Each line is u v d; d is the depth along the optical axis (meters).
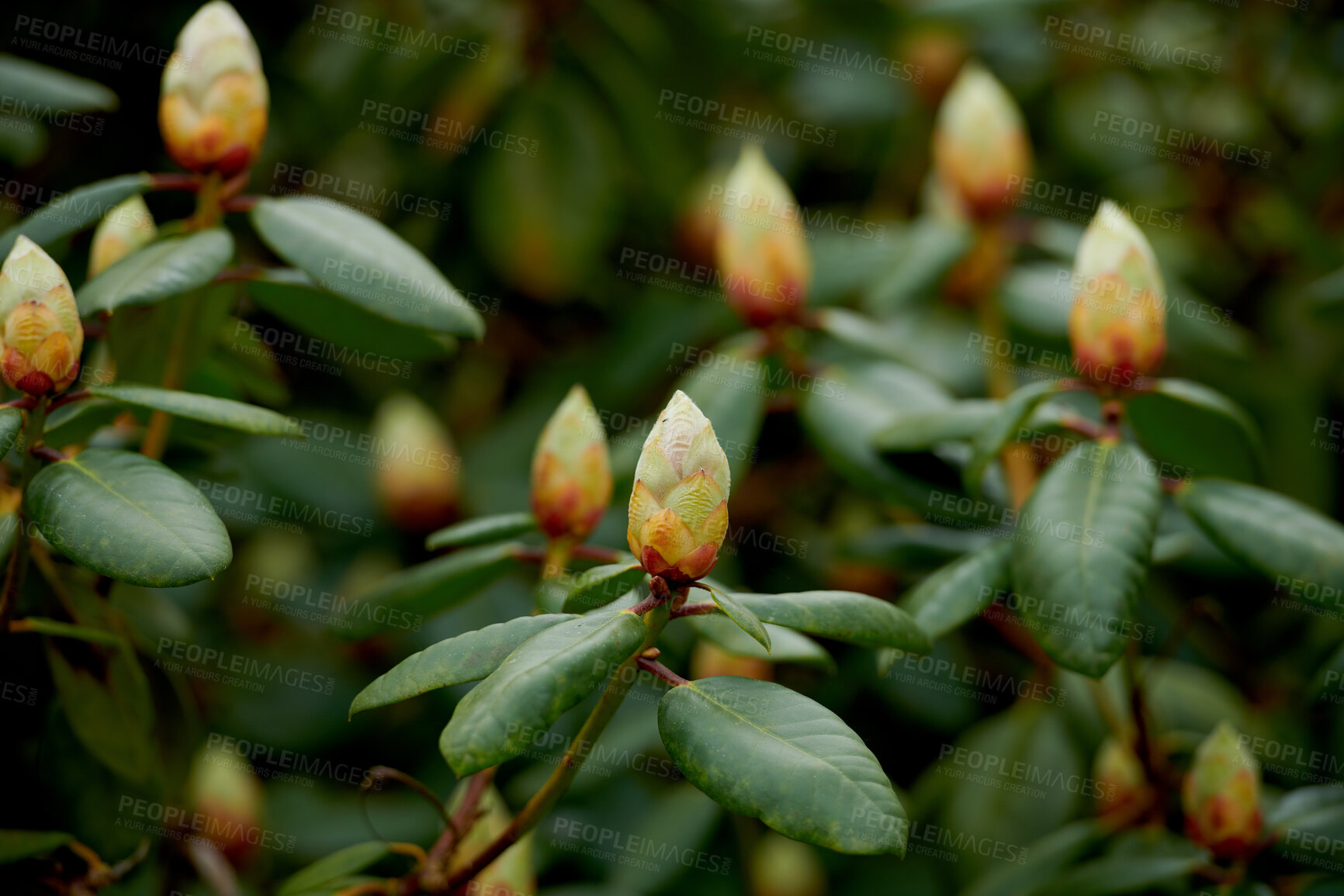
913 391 1.11
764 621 0.96
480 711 0.94
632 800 1.21
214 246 1.02
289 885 1.01
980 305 1.19
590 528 1.04
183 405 0.98
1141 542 1.01
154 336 1.04
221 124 1.03
